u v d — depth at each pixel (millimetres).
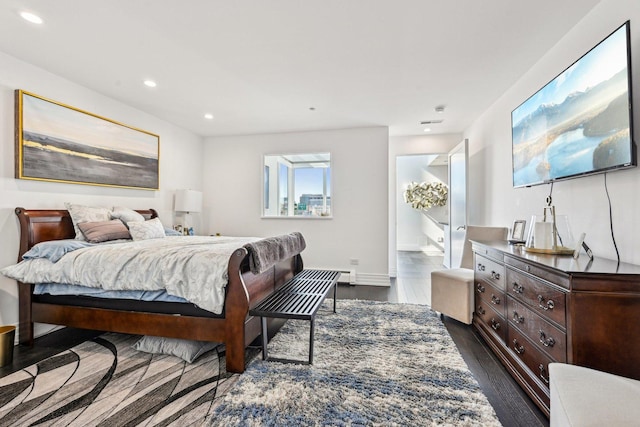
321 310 3164
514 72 2688
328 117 3994
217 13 1877
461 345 2361
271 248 2457
